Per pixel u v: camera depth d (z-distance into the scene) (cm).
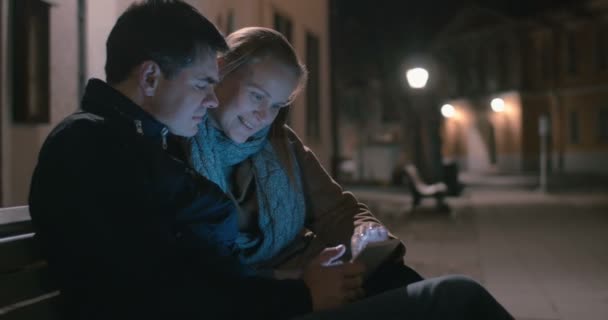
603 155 3850
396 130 4306
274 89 187
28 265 145
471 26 4403
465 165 4578
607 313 473
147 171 147
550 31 4031
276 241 204
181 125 156
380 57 3406
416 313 144
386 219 1255
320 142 1143
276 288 153
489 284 594
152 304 136
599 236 944
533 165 4172
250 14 788
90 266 132
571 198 1828
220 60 187
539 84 4134
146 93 151
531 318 462
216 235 162
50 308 148
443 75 4591
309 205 224
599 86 3838
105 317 133
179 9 150
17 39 478
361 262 184
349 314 145
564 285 582
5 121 463
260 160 204
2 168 457
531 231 1026
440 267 689
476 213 1374
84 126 140
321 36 1168
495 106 2761
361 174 2925
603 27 3809
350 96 4594
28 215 163
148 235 141
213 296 142
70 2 522
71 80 527
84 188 133
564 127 4062
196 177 159
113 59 152
